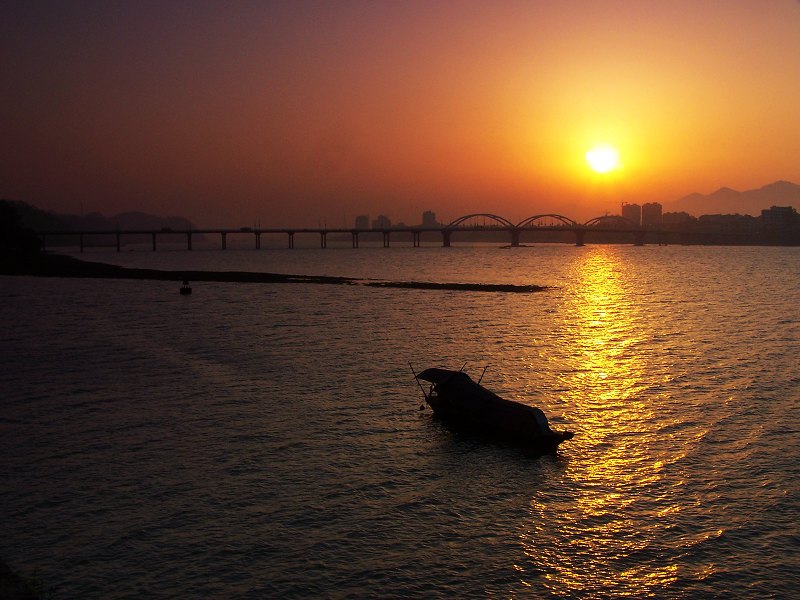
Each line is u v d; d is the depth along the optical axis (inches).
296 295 4463.6
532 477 1258.6
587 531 1054.4
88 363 2214.6
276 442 1433.3
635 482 1229.7
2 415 1612.9
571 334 2827.3
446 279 6176.2
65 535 1031.6
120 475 1250.6
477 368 2135.8
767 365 2159.2
